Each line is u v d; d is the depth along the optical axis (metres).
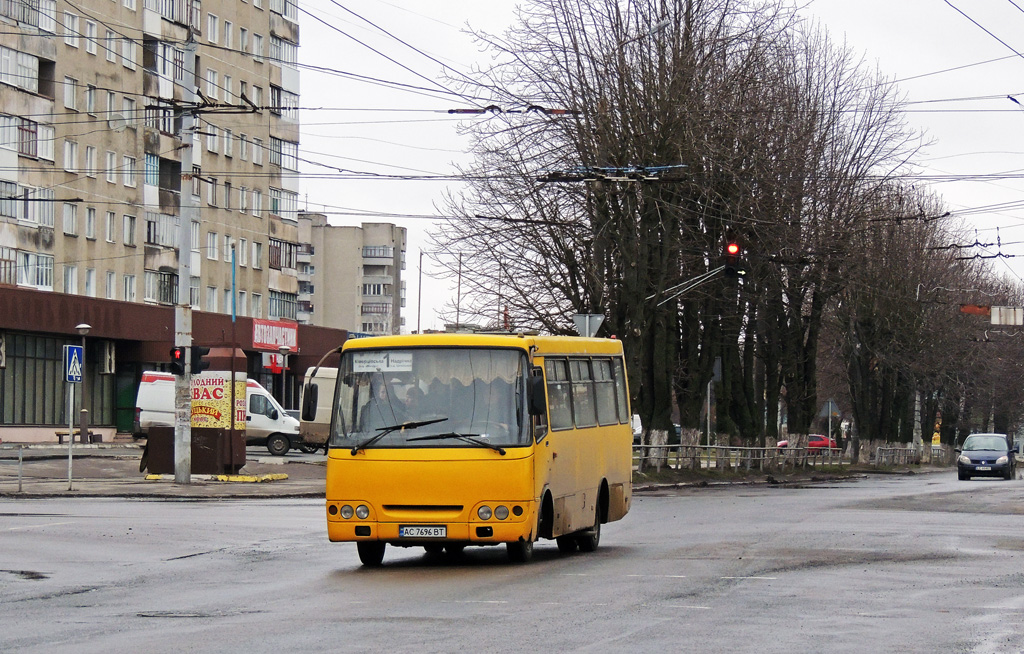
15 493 29.64
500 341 16.67
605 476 20.47
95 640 10.18
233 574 15.27
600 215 40.62
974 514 26.89
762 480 48.94
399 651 9.47
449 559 17.42
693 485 43.38
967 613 11.71
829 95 51.09
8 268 55.41
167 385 51.50
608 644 9.79
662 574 15.05
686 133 40.38
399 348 16.64
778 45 44.31
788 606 12.11
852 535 20.95
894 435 79.38
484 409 16.31
